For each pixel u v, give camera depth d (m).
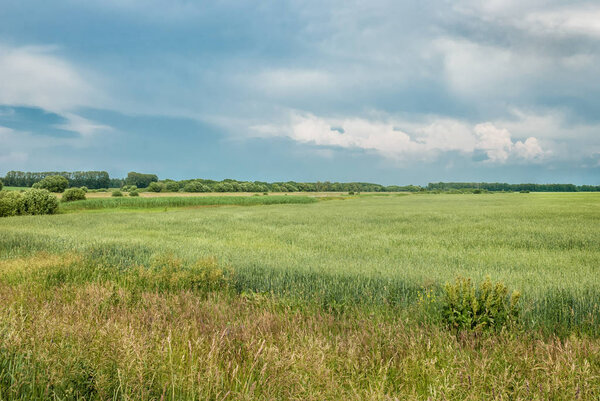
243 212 41.81
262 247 14.26
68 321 4.28
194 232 20.69
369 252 12.88
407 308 5.97
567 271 8.95
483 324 4.76
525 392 3.00
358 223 26.03
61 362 3.11
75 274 8.73
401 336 4.35
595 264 10.34
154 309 5.55
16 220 29.16
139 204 58.62
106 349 3.28
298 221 28.34
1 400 2.72
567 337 4.69
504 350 3.89
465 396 3.03
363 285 7.30
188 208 58.72
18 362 3.03
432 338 4.37
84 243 13.66
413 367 3.46
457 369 3.33
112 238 16.17
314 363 3.18
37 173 123.62
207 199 68.50
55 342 3.53
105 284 7.34
